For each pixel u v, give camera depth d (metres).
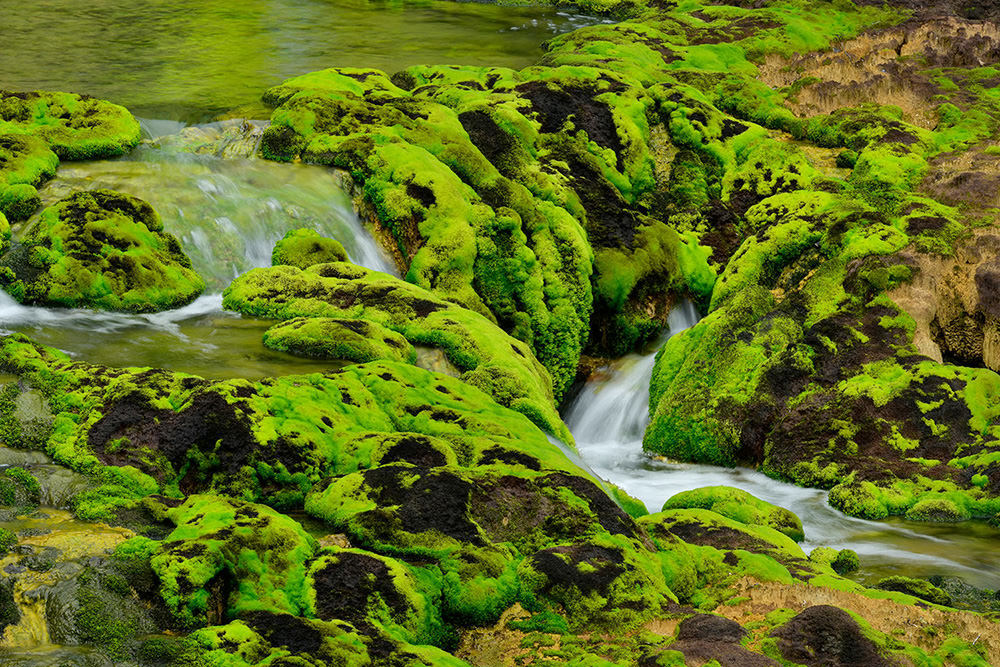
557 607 10.56
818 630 10.01
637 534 11.69
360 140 20.30
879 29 32.97
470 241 19.28
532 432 13.50
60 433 11.92
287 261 17.98
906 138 24.14
